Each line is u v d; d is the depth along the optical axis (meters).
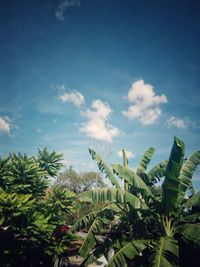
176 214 7.82
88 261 8.30
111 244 7.79
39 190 12.32
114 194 7.89
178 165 6.70
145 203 8.74
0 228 8.61
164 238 6.80
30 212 9.09
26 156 13.34
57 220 10.58
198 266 7.64
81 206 9.05
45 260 10.20
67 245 10.64
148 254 8.23
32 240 8.86
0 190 10.02
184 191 8.09
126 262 6.63
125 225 10.80
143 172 10.30
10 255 8.58
